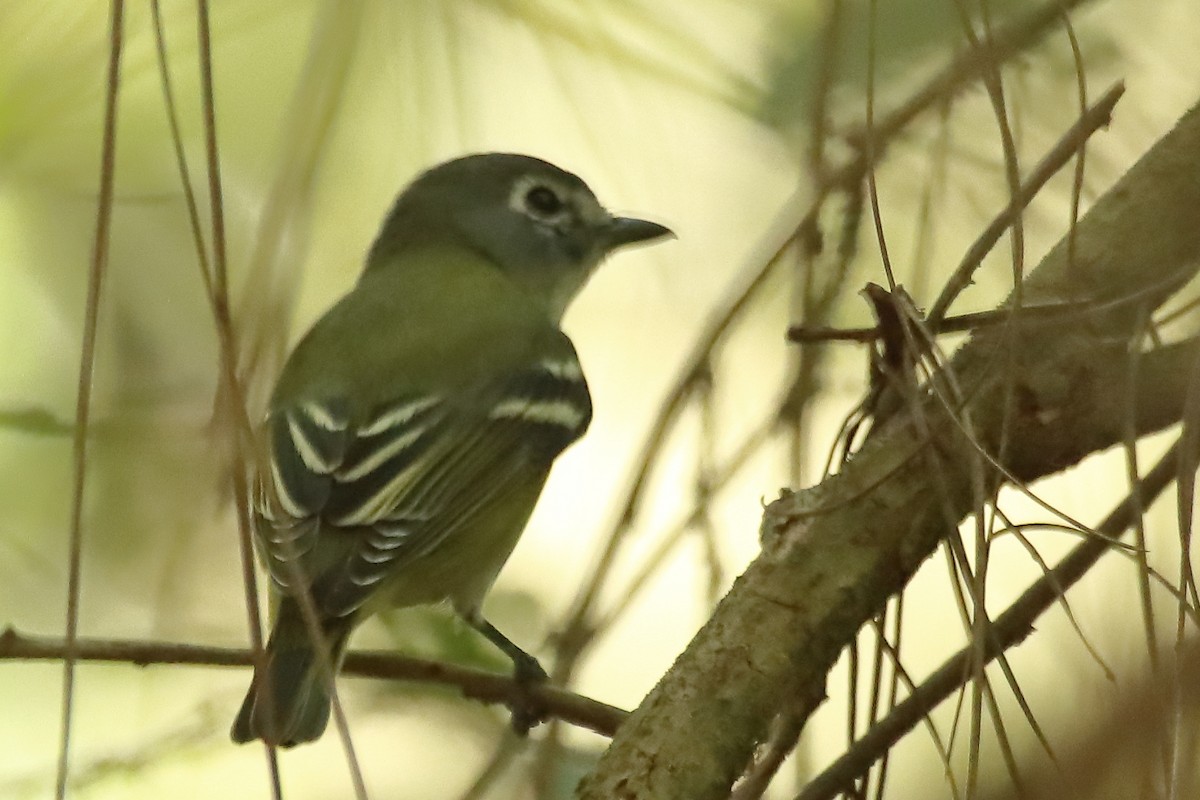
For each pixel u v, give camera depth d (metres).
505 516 8.84
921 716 4.85
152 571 8.05
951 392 5.08
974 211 7.16
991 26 5.86
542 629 9.10
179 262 8.30
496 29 8.23
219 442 4.20
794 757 6.34
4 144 8.52
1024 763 5.37
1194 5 7.50
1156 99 7.39
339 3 5.76
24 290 9.22
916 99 6.34
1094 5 7.43
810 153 6.54
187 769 8.80
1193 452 4.27
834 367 7.44
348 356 8.88
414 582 8.36
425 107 8.05
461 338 9.12
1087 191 7.07
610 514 8.58
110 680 9.05
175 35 8.47
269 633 7.36
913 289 5.68
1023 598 4.91
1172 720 3.92
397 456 8.38
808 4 8.28
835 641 5.04
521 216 10.05
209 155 4.00
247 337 4.89
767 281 6.77
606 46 8.12
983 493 4.55
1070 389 5.09
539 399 9.15
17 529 8.80
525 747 6.96
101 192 3.97
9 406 8.37
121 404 7.94
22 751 9.05
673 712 4.95
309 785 8.88
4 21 8.12
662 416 6.60
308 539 7.70
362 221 8.59
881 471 5.11
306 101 5.55
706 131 8.59
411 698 8.52
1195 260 5.10
